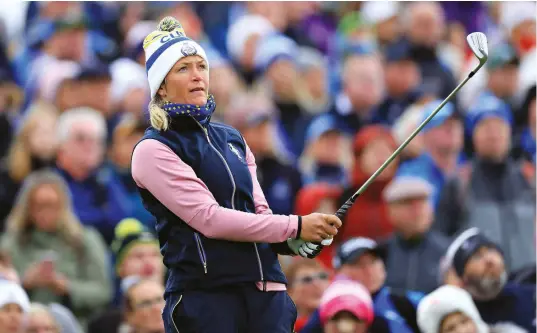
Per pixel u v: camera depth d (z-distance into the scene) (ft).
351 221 106.32
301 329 83.10
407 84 139.74
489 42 158.40
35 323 82.79
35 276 95.45
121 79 131.95
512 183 115.75
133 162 56.90
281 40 145.07
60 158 111.86
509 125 124.67
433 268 97.81
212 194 56.39
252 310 56.34
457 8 161.58
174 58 56.59
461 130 122.42
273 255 57.36
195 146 56.65
